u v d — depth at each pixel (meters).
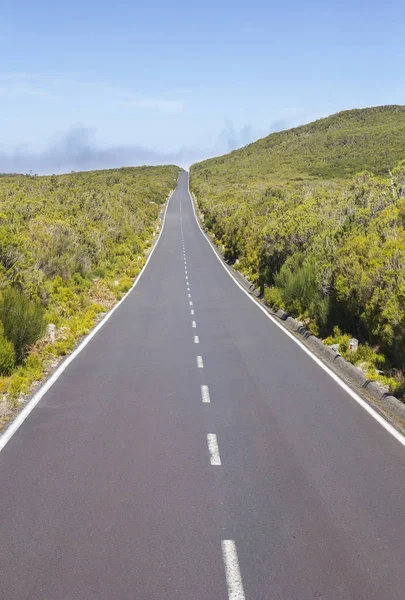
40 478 6.91
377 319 13.48
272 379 12.22
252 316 21.92
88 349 15.51
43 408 9.99
